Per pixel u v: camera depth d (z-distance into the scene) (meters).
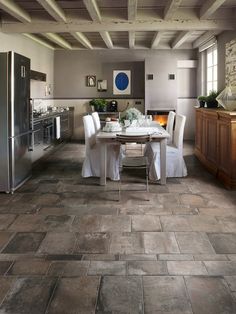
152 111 9.37
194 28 5.91
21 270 2.51
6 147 4.43
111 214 3.69
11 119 4.39
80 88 9.80
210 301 2.13
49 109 8.25
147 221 3.47
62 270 2.51
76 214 3.69
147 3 5.37
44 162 6.58
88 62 9.66
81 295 2.20
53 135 7.56
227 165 4.71
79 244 2.95
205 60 8.83
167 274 2.44
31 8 5.62
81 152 7.72
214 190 4.58
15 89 4.49
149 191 4.57
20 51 6.97
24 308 2.07
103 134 4.90
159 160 5.11
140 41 8.98
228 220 3.48
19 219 3.54
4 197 4.32
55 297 2.18
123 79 9.74
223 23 5.88
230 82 6.20
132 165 4.40
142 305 2.09
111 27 5.95
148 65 9.30
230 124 4.51
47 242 2.99
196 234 3.14
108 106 9.66
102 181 4.88
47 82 9.13
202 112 6.27
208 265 2.57
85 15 5.91
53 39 7.68
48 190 4.64
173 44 8.79
